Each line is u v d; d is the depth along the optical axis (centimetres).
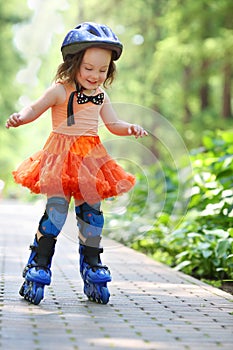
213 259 1204
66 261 1317
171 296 943
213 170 1464
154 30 4281
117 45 827
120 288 1001
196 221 1408
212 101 4712
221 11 3384
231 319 794
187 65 3869
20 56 5594
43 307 816
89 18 4381
